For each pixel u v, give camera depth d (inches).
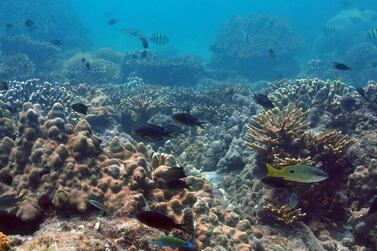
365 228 51.2
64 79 196.2
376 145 60.4
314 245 51.0
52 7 322.7
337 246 52.1
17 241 34.0
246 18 306.3
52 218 42.3
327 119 76.2
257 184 62.7
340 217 57.6
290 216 54.5
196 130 101.3
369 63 237.6
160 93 138.9
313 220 56.4
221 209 49.2
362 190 55.9
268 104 64.3
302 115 69.4
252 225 55.8
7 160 47.6
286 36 284.7
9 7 289.3
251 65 276.8
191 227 39.8
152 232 37.2
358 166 58.3
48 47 248.7
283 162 56.6
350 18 331.0
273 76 268.7
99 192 43.4
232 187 68.2
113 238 36.4
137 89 146.3
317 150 60.2
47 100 91.5
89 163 46.0
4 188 45.1
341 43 319.9
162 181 45.5
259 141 63.8
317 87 89.2
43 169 44.5
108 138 79.3
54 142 46.7
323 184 57.9
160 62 223.5
